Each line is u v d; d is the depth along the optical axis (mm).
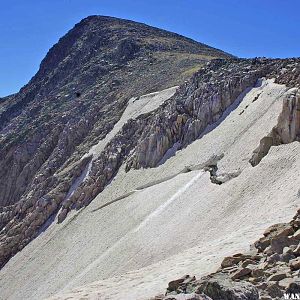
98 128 117688
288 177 50000
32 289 74125
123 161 94875
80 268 67375
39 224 96000
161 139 86312
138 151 89500
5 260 92875
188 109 87438
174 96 97375
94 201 89125
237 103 80688
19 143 138250
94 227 78625
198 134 82000
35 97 190000
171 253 51750
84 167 104250
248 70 85938
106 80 151000
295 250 20156
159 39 182000
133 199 77500
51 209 97500
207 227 51938
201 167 70500
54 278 71812
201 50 177375
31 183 119562
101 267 60719
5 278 84875
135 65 155250
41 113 157500
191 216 57188
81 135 123000
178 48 174125
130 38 178375
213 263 26844
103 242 69938
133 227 67062
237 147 67938
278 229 23297
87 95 145000
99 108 129625
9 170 133375
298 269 18328
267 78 80500
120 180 88938
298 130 56250
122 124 110312
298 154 53188
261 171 54938
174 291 18844
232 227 46656
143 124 99312
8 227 102000
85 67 172625
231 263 21406
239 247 28719
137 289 27406
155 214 65750
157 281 27828
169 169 78875
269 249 21328
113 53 172875
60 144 124062
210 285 16109
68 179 102938
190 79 95938
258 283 17609
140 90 125688
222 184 60219
